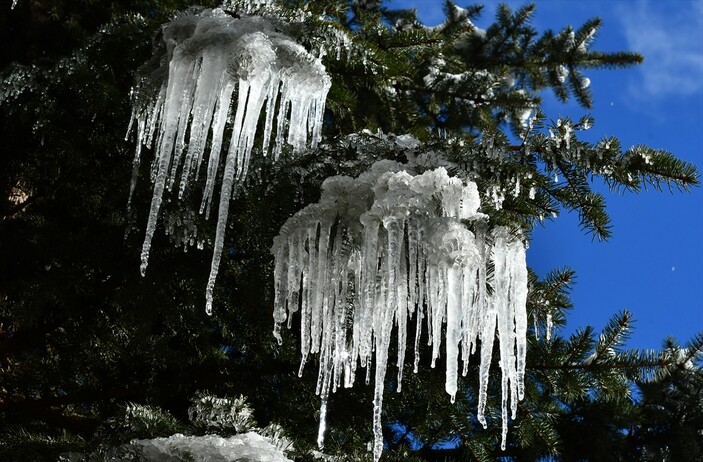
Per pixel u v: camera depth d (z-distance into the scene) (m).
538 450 5.37
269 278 4.90
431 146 3.95
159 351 5.35
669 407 7.06
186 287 5.10
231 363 5.43
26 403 5.32
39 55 5.74
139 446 3.37
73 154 4.73
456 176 3.74
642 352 4.93
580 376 4.92
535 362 4.94
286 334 5.10
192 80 3.93
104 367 5.50
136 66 4.46
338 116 6.22
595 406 6.66
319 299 3.79
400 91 6.81
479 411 3.78
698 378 6.68
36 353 5.64
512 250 3.65
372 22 5.57
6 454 3.54
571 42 9.16
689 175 3.81
